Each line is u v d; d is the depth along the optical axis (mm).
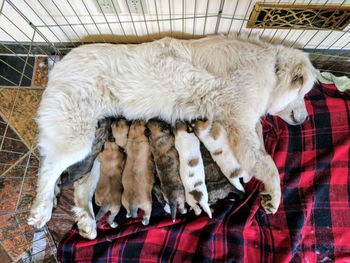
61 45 2586
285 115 2266
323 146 2311
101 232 2336
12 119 2617
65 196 2463
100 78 2018
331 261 2164
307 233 2242
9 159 2564
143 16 2154
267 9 1935
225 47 1975
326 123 2338
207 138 2109
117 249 2254
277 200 2086
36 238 2430
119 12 2119
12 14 2197
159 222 2285
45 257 2416
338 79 2484
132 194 2166
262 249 2195
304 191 2291
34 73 2658
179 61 1964
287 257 2109
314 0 1874
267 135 2408
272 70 1948
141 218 2371
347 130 2287
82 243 2260
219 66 1962
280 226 2242
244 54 1950
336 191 2250
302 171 2301
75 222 2377
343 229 2197
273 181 2031
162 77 1986
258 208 2311
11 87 2658
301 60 1958
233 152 2086
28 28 2373
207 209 2152
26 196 2545
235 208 2279
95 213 2404
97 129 2180
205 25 2230
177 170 2195
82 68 2000
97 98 2062
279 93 2012
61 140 2027
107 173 2234
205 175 2275
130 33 2393
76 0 2004
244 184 2396
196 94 2033
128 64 1992
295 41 2406
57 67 2035
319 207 2260
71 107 1996
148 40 2477
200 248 2168
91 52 2010
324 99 2398
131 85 2020
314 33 2275
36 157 2426
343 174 2252
